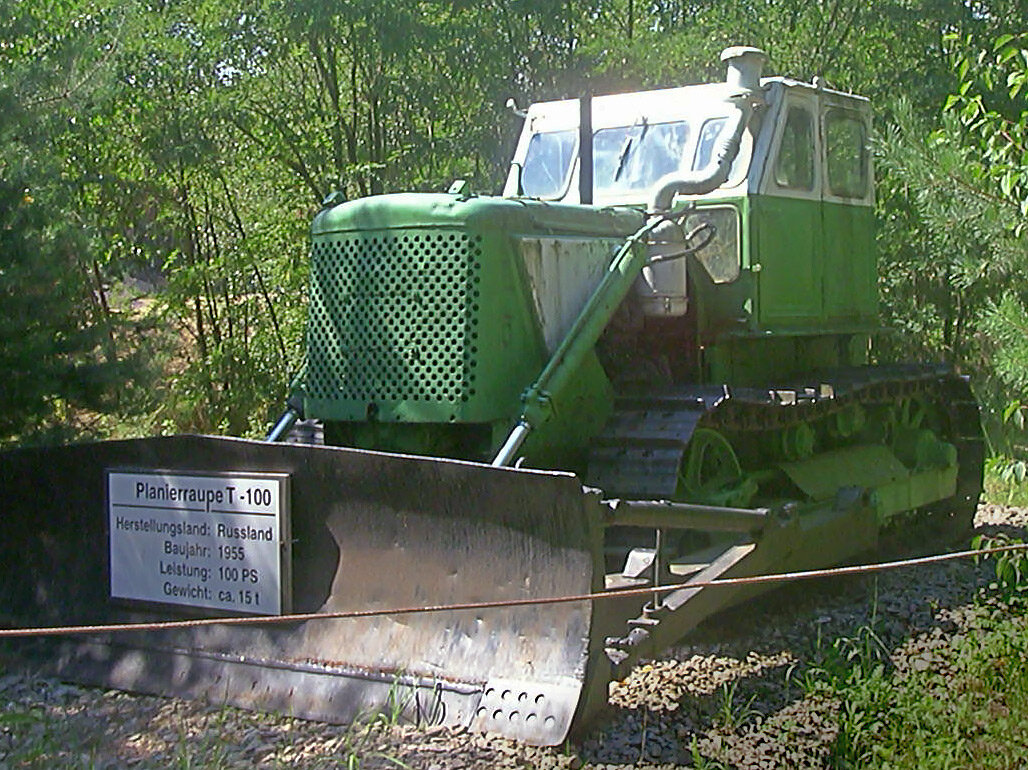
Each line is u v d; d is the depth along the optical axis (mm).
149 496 5738
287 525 5422
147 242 14039
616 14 15352
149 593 5742
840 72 14484
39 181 7648
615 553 6039
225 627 5559
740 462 7355
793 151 7770
